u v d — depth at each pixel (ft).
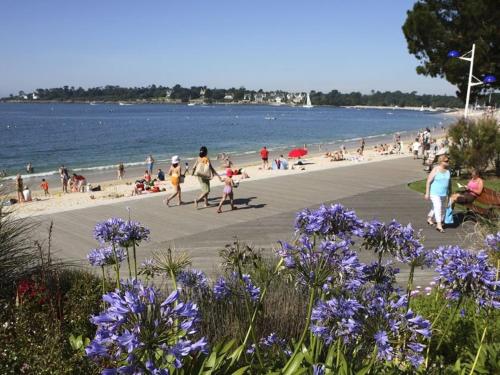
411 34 85.81
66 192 100.94
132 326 6.82
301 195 52.24
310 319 10.28
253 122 475.31
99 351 6.77
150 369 6.81
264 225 39.01
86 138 257.55
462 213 43.39
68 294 16.47
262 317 14.87
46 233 35.37
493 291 10.10
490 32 74.49
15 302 15.10
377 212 43.29
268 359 11.42
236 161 158.81
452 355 14.88
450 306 17.67
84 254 30.35
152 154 188.14
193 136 282.97
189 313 7.04
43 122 406.62
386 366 10.92
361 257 27.76
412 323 9.15
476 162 65.67
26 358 11.83
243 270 16.40
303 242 10.15
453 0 81.35
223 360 10.17
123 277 23.79
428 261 11.44
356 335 9.21
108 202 49.19
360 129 393.70
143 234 14.17
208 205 47.52
